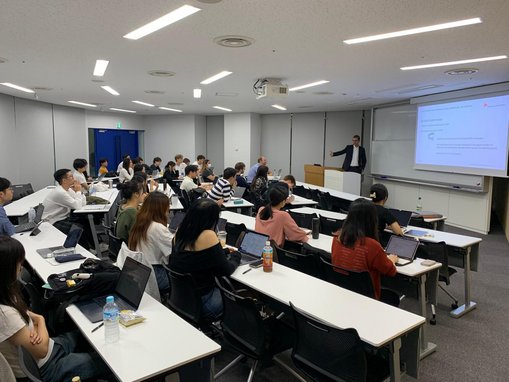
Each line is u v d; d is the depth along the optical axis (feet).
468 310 12.21
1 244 5.43
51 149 34.76
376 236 9.01
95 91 26.08
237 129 41.81
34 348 5.56
